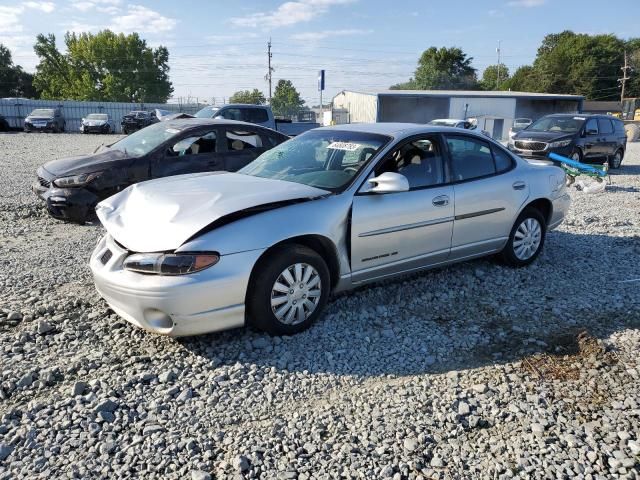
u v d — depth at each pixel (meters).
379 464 2.71
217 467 2.67
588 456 2.78
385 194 4.43
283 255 3.83
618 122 16.58
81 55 83.25
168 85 88.75
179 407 3.16
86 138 29.75
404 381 3.51
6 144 22.95
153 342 3.90
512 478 2.62
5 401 3.17
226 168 8.05
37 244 6.41
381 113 42.72
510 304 4.79
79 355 3.69
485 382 3.48
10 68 87.88
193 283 3.47
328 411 3.15
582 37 84.00
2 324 4.12
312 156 4.85
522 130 15.84
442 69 83.56
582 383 3.47
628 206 9.78
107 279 3.67
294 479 2.59
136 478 2.59
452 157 5.03
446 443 2.88
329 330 4.16
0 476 2.56
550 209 5.94
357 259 4.32
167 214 3.80
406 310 4.62
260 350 3.83
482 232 5.21
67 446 2.78
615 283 5.35
